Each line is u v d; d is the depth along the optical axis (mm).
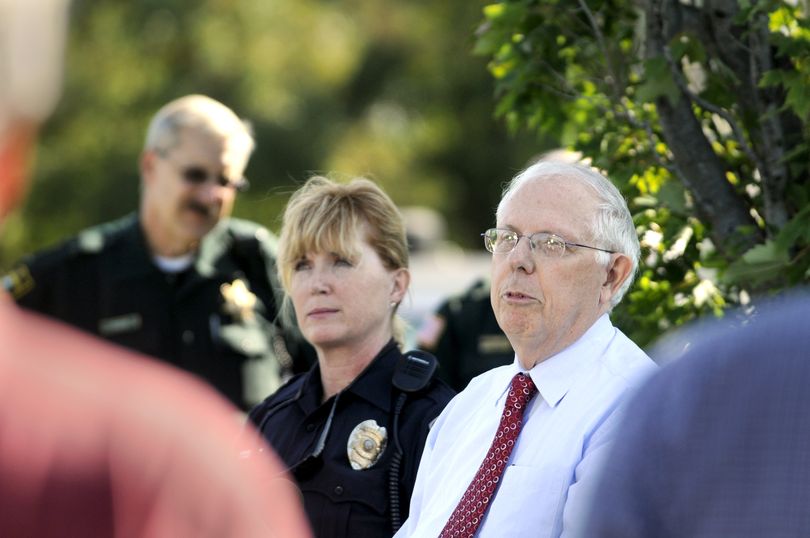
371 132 42812
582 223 6355
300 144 37156
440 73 46375
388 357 7719
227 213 11555
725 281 6609
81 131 34406
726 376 2645
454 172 48719
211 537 2281
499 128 47562
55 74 2238
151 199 11312
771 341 2637
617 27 7719
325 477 7277
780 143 7020
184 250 11312
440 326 10664
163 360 11078
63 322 11281
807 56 6738
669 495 2635
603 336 6387
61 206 34312
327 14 39375
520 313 6363
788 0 7258
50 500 2209
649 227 7355
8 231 33125
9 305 2344
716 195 7078
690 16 7289
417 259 23312
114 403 2287
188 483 2281
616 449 2766
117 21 35219
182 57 36250
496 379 6770
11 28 2174
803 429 2537
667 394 2719
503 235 6488
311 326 7691
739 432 2584
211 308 11164
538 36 7801
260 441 7770
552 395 6215
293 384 8172
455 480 6441
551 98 7992
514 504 5973
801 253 6617
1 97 2182
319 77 38438
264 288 11391
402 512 7125
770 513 2514
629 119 7387
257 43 36469
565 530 5625
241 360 11078
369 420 7391
